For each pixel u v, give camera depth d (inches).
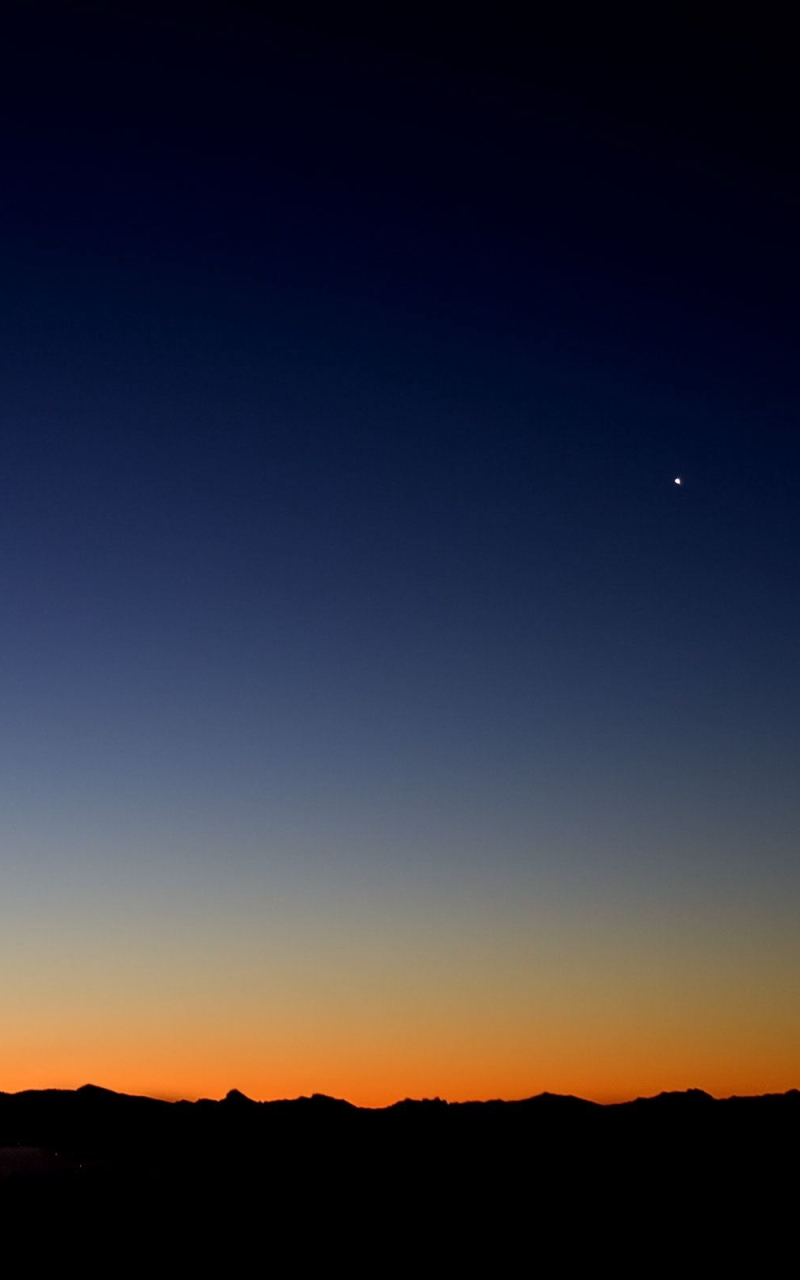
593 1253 1293.1
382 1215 1395.2
